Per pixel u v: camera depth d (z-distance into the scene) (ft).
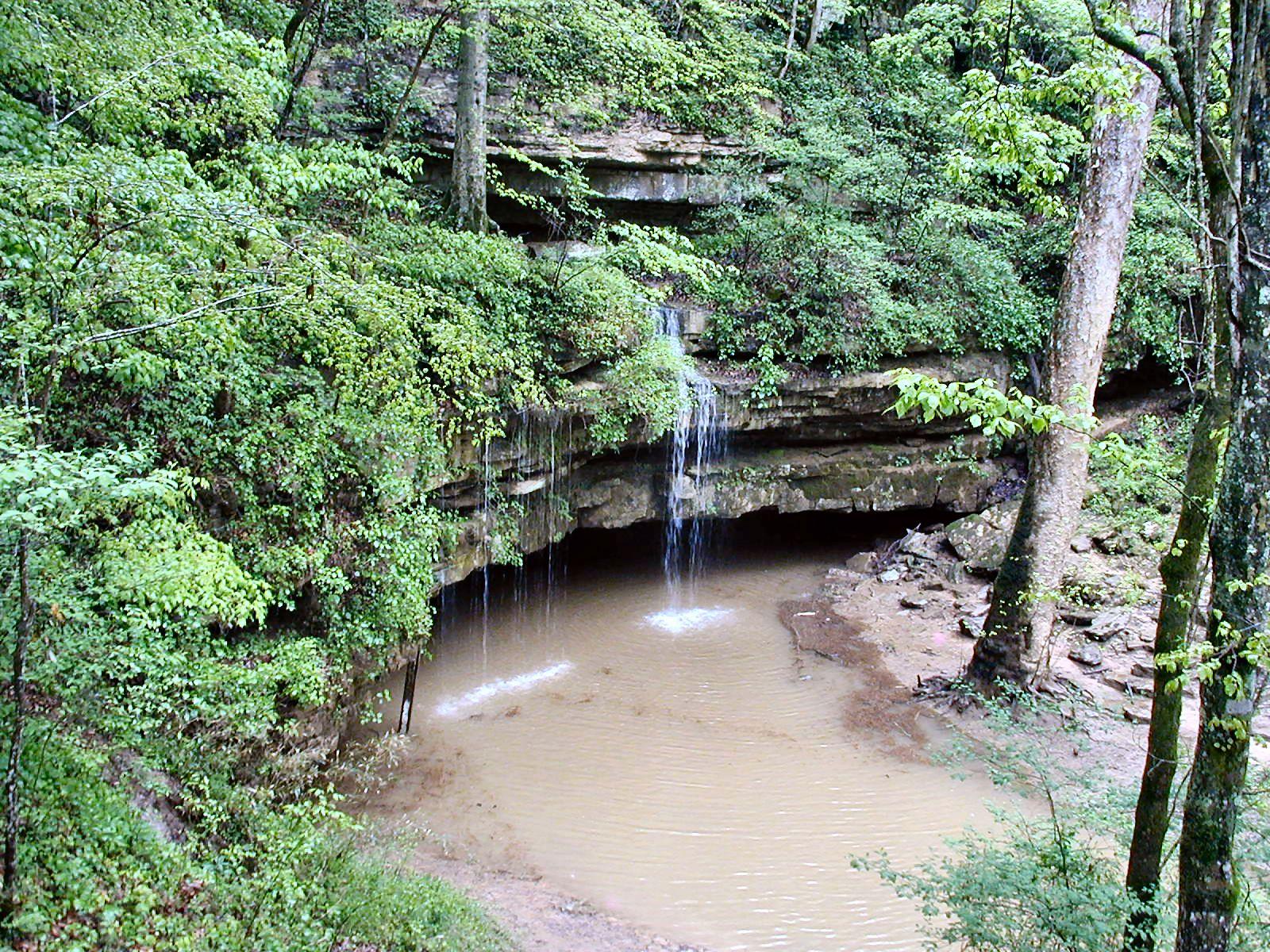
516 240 43.11
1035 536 35.83
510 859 27.07
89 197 16.28
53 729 16.97
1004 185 58.85
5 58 20.38
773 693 39.45
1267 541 12.26
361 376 26.50
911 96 59.00
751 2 63.52
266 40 33.27
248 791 21.49
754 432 50.80
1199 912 13.52
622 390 41.96
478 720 35.99
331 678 28.66
